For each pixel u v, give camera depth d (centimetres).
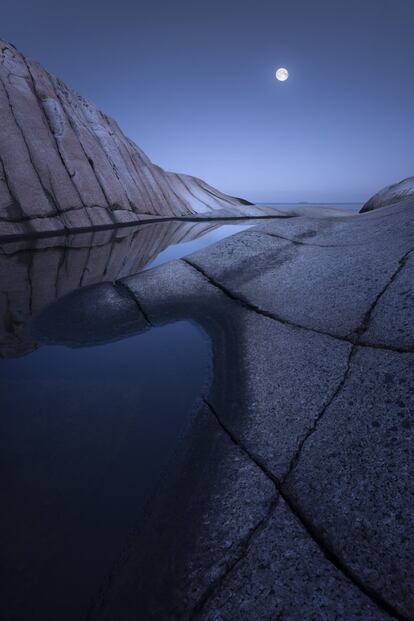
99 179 1145
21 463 167
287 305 280
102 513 144
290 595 113
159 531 138
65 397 218
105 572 124
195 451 175
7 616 110
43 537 134
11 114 918
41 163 938
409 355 182
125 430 190
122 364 254
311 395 189
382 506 130
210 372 238
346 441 158
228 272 367
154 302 344
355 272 282
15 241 742
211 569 125
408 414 156
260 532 134
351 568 117
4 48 1001
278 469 157
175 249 713
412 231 309
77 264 552
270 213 1886
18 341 290
